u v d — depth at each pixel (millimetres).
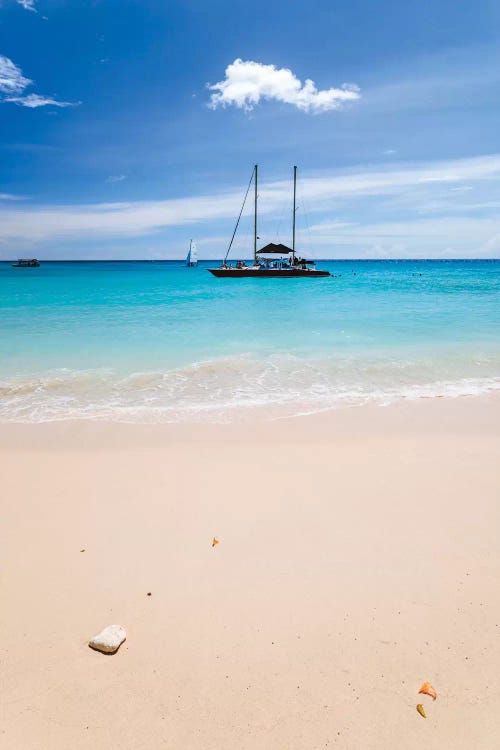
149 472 5328
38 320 17641
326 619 3094
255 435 6508
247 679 2650
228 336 14328
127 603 3246
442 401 8102
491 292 32156
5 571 3572
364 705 2492
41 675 2678
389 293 31438
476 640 2912
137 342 13367
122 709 2479
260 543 3943
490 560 3674
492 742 2289
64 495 4781
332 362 10883
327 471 5332
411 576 3502
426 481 5055
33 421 7039
